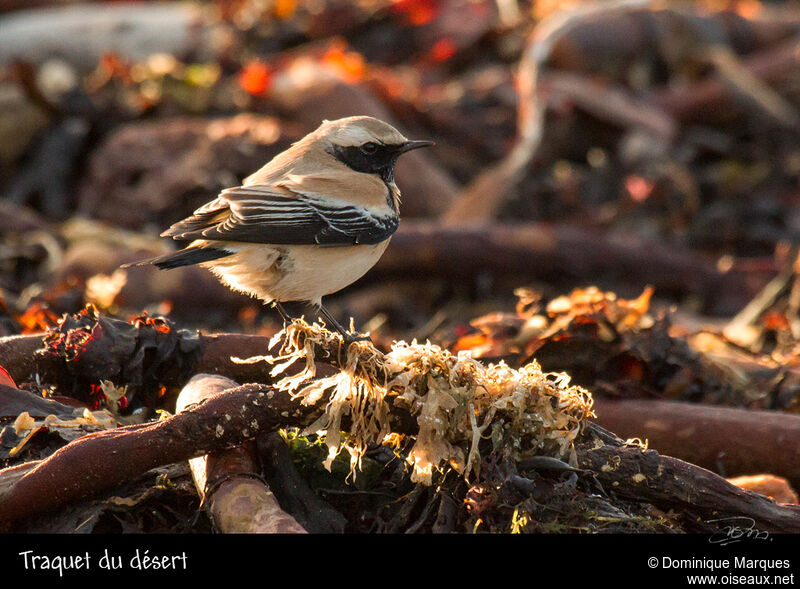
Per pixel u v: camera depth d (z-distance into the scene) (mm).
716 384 10289
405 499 7309
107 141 20250
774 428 8945
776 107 22828
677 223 19859
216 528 6730
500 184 19141
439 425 7008
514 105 21953
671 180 20156
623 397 9664
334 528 7117
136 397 8711
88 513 6867
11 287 15273
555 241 16750
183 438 6918
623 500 7340
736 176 21531
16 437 7566
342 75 20625
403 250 16266
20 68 19922
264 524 6547
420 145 10141
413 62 24484
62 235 17047
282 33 24031
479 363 7320
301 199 9078
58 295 11781
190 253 8594
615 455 7242
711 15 24656
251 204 8828
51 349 8711
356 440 7184
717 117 22953
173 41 24500
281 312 9398
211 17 25281
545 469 7129
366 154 10000
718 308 17328
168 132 19109
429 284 16703
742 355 11234
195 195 18266
